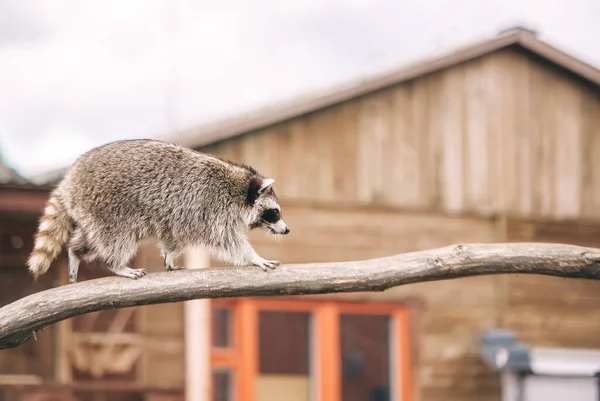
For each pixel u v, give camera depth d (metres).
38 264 7.41
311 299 13.98
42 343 13.44
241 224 8.07
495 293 14.96
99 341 13.07
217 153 14.12
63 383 12.62
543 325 15.16
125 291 6.52
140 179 7.54
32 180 14.22
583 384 13.82
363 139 14.84
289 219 14.24
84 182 7.44
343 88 14.64
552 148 15.92
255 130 14.30
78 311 6.50
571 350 14.95
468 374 14.59
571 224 15.85
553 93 16.05
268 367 13.76
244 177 8.09
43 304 6.45
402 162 15.02
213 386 13.67
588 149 16.11
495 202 15.46
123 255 7.46
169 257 7.80
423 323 14.50
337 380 13.97
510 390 14.04
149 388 12.88
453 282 14.76
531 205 15.66
